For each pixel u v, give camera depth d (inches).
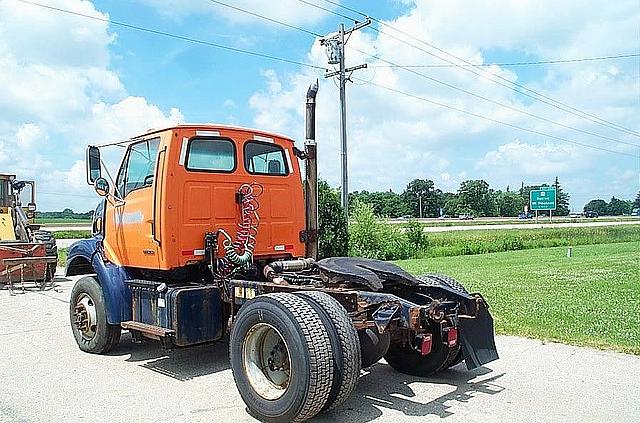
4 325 380.2
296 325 189.8
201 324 254.2
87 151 287.7
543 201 3154.5
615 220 3794.3
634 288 538.9
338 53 1019.3
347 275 233.0
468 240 1409.9
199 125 267.9
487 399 224.1
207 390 238.1
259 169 288.8
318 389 186.2
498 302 447.5
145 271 287.7
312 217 305.9
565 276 661.3
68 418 207.0
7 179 661.9
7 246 550.6
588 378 249.6
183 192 262.1
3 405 220.8
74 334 310.7
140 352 302.4
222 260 266.5
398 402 221.9
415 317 206.8
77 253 311.9
